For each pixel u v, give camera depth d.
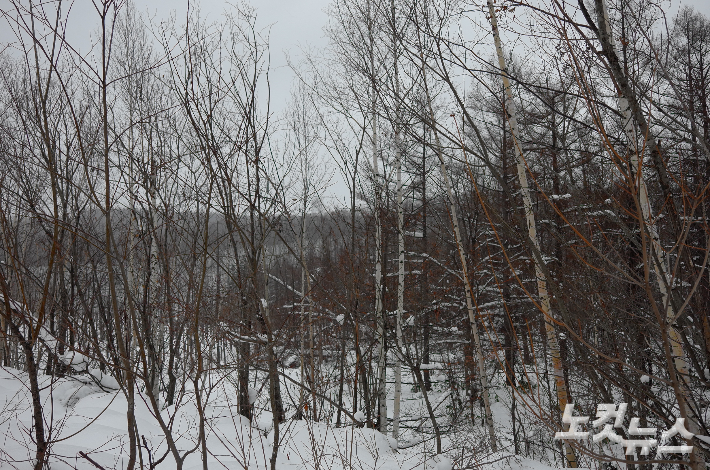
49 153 2.71
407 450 8.41
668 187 2.98
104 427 6.06
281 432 7.09
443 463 6.27
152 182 3.46
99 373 7.48
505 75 2.93
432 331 12.68
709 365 3.18
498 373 11.28
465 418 11.34
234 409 7.65
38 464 2.97
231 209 3.36
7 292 2.60
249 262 3.61
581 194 3.46
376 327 8.81
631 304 4.34
